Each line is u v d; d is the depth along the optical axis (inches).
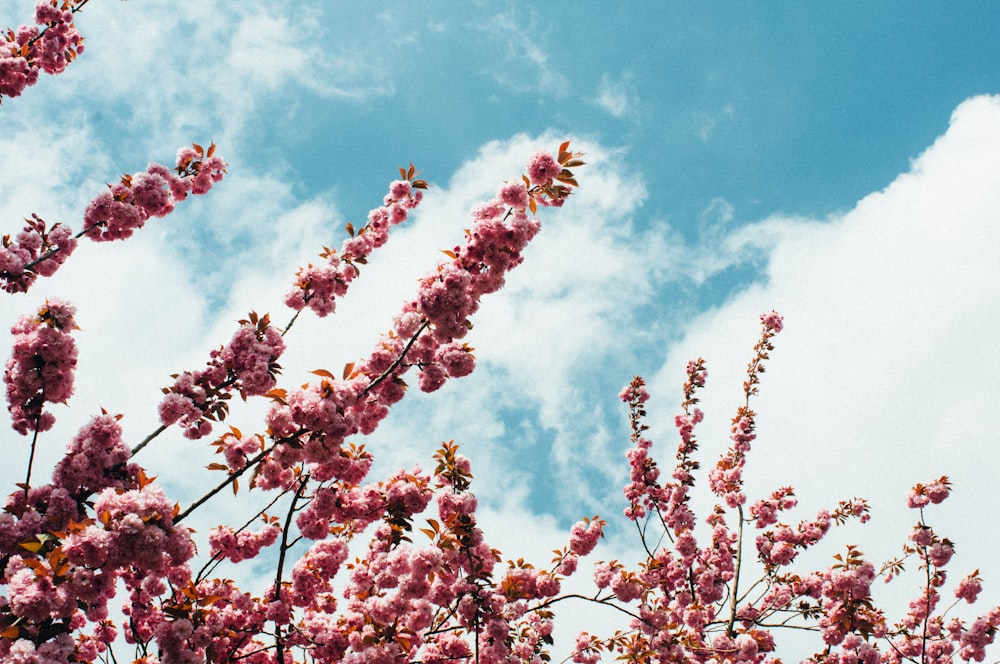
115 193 255.4
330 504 252.8
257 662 279.3
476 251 213.3
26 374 203.3
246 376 223.3
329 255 306.0
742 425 498.0
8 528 190.2
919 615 430.3
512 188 213.3
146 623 282.5
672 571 425.1
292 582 280.4
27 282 244.5
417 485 271.0
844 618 358.9
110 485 203.2
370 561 283.4
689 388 505.7
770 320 517.3
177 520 190.2
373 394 241.9
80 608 196.1
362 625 260.8
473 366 239.1
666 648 307.7
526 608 285.6
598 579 326.0
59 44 311.6
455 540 252.8
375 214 323.0
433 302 208.2
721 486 480.1
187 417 228.1
